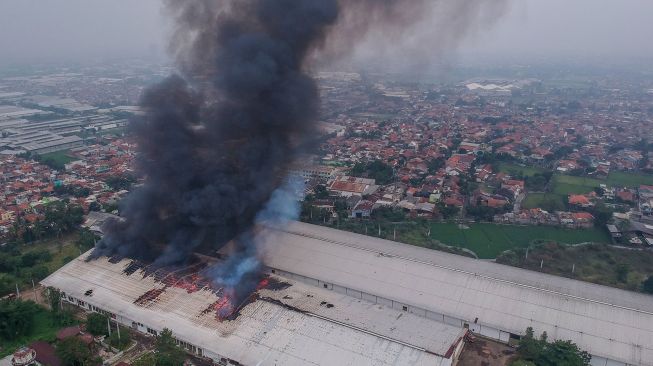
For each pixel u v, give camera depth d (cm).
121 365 4903
